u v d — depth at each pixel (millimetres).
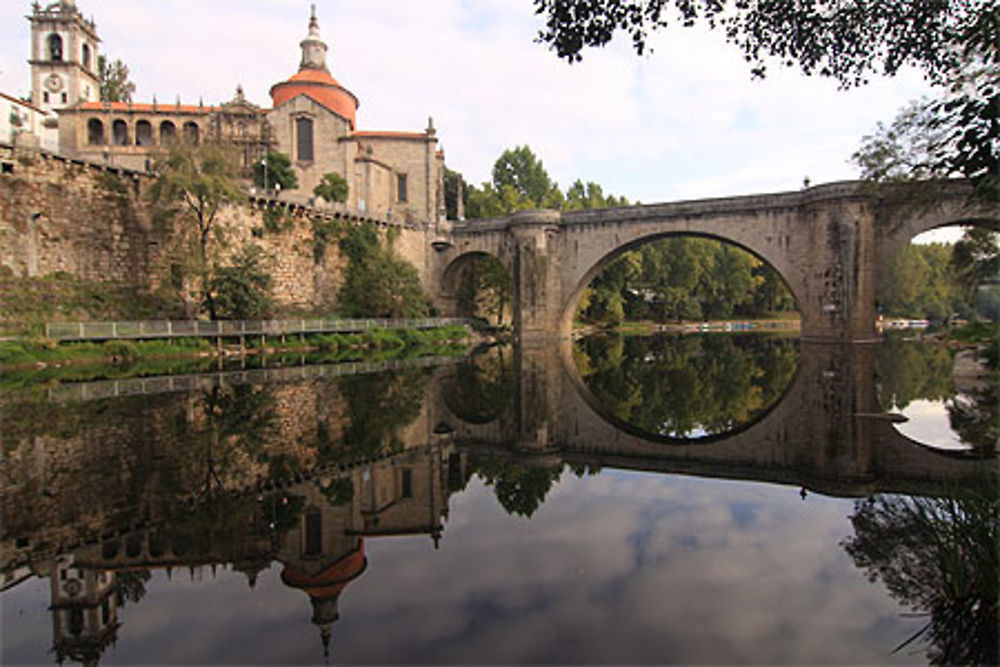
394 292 51062
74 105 61500
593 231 53781
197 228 38906
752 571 5863
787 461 10719
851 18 10664
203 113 61406
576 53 10508
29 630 4879
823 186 41781
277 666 4207
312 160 60406
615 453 11680
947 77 9586
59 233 32250
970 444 11695
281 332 38969
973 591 5250
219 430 12992
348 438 12586
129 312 35094
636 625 4773
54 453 10922
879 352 34531
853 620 4840
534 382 23500
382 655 4332
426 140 65438
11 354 26000
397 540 6828
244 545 6707
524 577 5773
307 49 67812
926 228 38969
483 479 9695
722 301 105000
